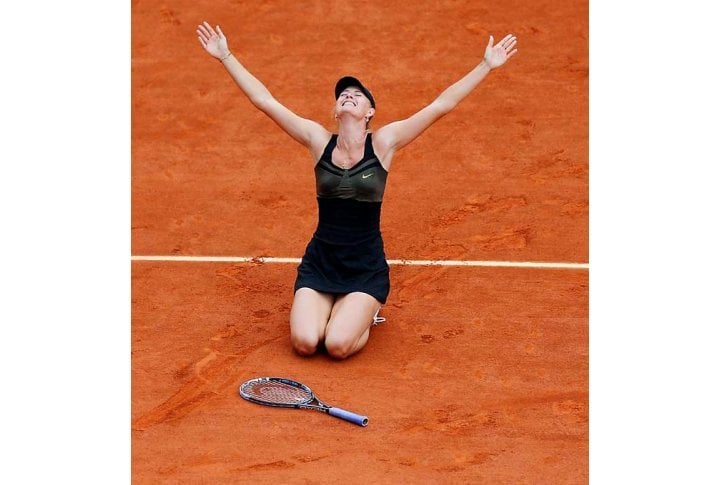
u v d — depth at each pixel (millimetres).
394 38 60531
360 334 42531
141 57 60469
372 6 62469
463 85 43000
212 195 52438
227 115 57062
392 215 50812
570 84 57656
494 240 49375
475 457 37938
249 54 59969
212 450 38250
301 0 63125
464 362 42500
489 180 52562
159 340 43844
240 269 48125
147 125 56562
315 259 43844
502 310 45406
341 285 43312
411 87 57438
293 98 57062
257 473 37188
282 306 45906
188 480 36875
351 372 41969
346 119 42531
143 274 47750
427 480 36875
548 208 51031
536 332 44156
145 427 39312
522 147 54281
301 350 42500
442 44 60031
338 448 38250
